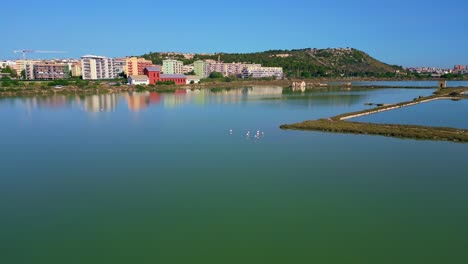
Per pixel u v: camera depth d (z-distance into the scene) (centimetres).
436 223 3862
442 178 5172
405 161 6003
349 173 5412
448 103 14800
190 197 4544
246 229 3756
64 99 16962
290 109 13125
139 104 14888
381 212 4112
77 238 3597
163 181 5116
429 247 3428
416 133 7794
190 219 3969
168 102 15775
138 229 3762
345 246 3447
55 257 3291
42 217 4034
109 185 4975
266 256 3300
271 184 4966
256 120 10406
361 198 4494
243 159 6169
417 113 11725
